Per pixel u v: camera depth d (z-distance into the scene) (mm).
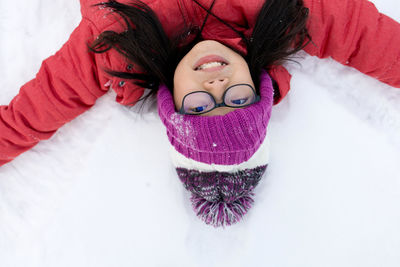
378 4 1384
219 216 1082
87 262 1315
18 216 1312
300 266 1313
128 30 1089
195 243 1318
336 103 1363
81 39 1134
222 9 1157
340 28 1182
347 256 1322
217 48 1012
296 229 1329
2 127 1170
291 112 1371
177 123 936
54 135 1326
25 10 1369
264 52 1117
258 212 1324
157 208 1338
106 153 1339
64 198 1326
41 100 1157
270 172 1358
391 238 1327
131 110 1346
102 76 1179
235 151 932
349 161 1363
